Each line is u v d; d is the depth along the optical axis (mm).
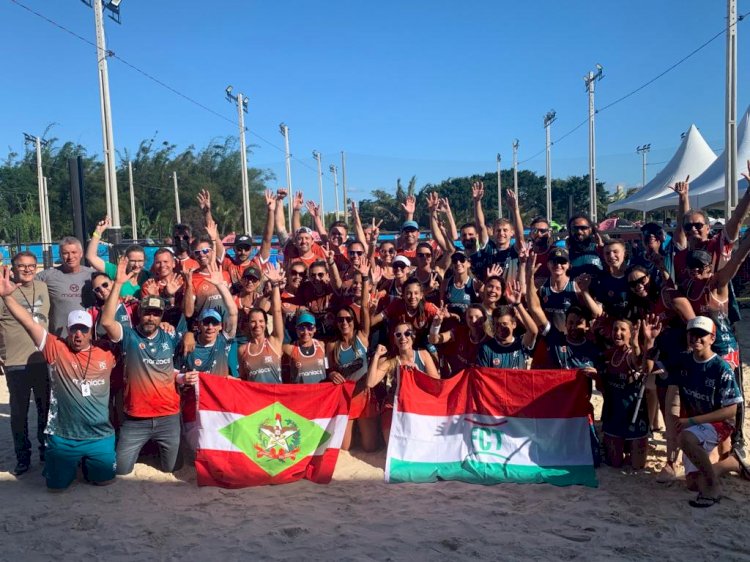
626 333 6410
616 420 6648
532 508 5855
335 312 7910
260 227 73875
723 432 5887
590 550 5027
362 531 5477
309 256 9594
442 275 9484
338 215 70062
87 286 7621
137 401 6676
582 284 7152
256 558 5039
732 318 6930
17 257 7082
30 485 6672
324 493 6359
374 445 7512
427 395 6965
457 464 6758
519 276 7496
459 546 5148
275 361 7273
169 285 8070
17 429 6957
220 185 73688
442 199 10180
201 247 8016
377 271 8305
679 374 6215
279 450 6730
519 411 6840
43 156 68812
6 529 5637
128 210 67000
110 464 6555
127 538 5438
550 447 6727
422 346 7637
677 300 6555
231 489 6516
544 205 79938
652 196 25062
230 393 6754
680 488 6141
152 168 70062
